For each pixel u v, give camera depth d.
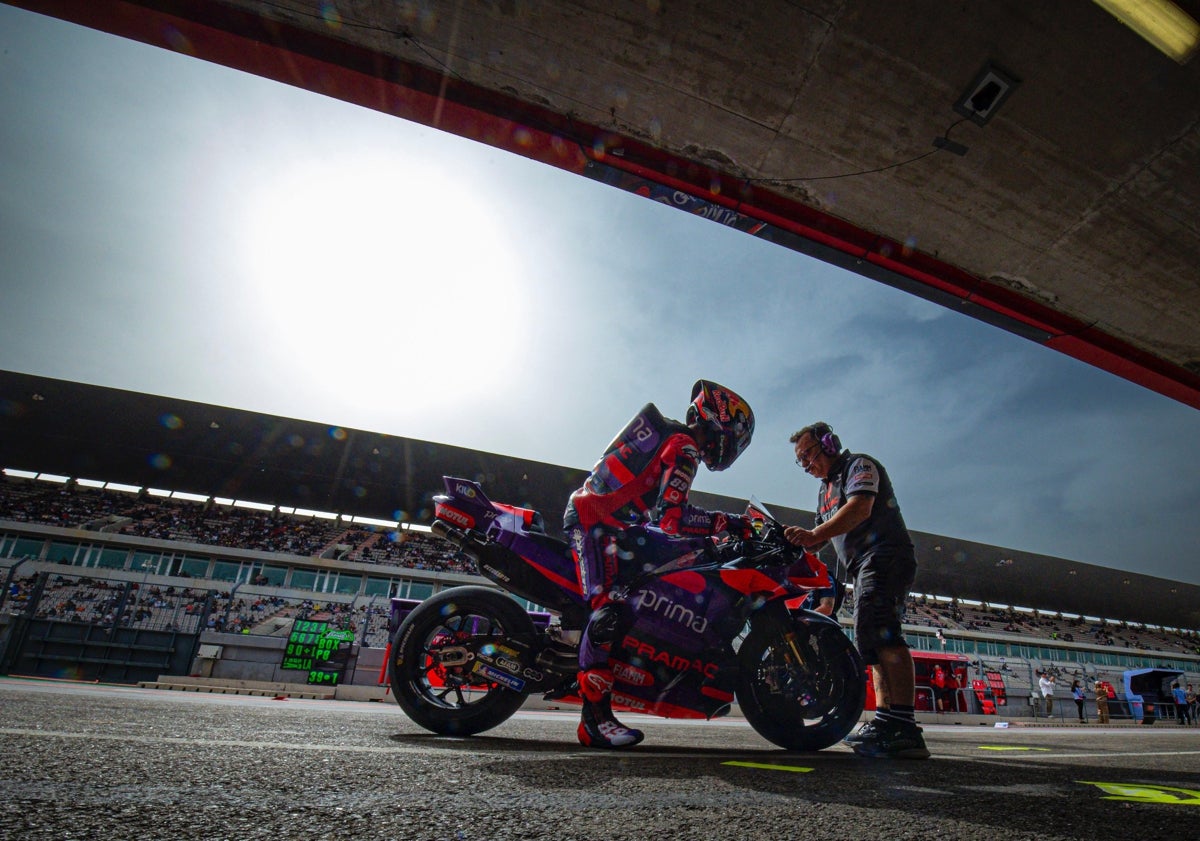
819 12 8.47
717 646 2.12
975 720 13.76
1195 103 8.80
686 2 8.38
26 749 1.05
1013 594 39.91
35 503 28.70
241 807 0.78
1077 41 8.46
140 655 9.72
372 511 31.67
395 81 8.74
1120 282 11.69
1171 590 44.53
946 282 11.81
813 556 2.23
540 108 9.48
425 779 1.06
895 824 0.88
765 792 1.10
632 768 1.36
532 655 2.11
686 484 2.10
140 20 7.71
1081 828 0.90
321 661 9.95
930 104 9.39
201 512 31.55
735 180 10.61
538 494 32.31
